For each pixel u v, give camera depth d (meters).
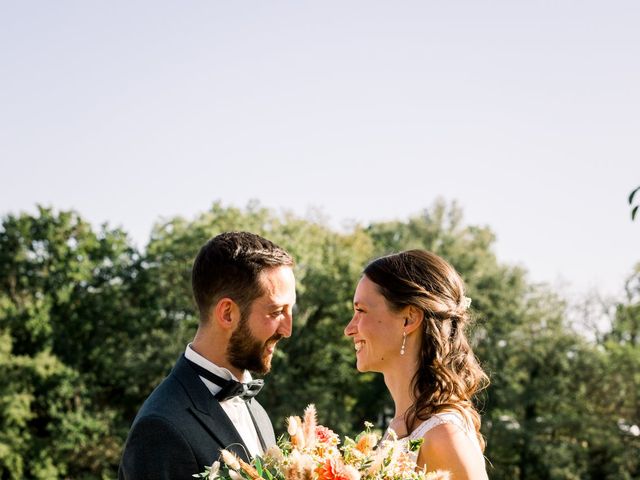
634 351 27.52
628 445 26.67
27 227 26.50
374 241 35.66
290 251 26.83
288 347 26.77
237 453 3.13
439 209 36.34
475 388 3.32
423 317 3.27
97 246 27.17
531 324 28.20
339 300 26.86
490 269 29.81
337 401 27.28
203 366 3.24
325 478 2.57
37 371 23.73
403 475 2.67
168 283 26.88
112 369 26.09
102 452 24.88
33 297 26.25
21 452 23.30
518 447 26.70
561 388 27.52
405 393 3.27
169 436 2.99
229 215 27.14
